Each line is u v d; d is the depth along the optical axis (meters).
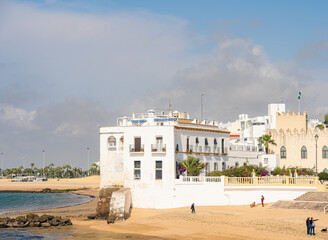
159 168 68.31
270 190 63.47
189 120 85.94
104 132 74.06
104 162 73.62
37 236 52.47
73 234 53.41
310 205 56.62
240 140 111.75
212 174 70.75
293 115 96.56
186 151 72.56
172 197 67.06
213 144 80.44
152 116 80.38
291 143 93.88
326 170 90.31
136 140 69.88
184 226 53.28
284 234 45.72
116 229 55.31
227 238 46.25
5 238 51.56
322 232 45.69
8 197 136.62
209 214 58.72
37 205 99.50
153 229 53.22
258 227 49.53
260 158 92.38
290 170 78.75
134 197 69.12
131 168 69.62
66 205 94.00
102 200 67.06
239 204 64.88
